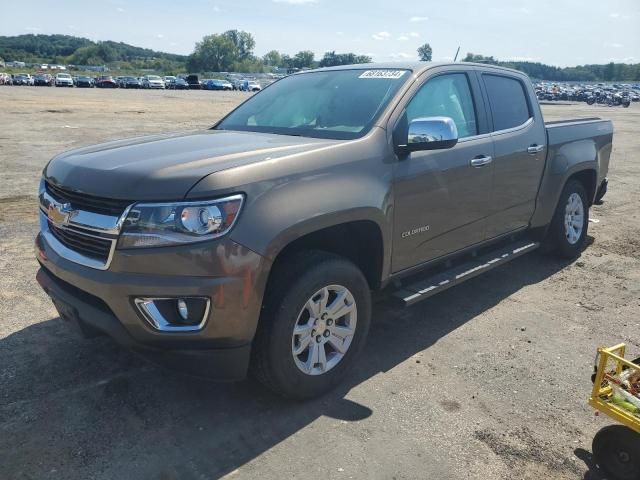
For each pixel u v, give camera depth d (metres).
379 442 3.03
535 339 4.29
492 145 4.58
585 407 3.40
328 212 3.17
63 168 3.29
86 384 3.49
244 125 4.32
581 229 6.14
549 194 5.45
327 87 4.30
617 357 2.81
